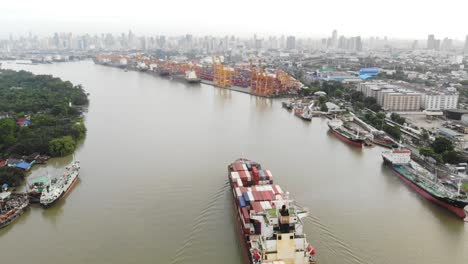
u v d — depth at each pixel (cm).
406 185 12719
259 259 7681
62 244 9225
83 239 9425
